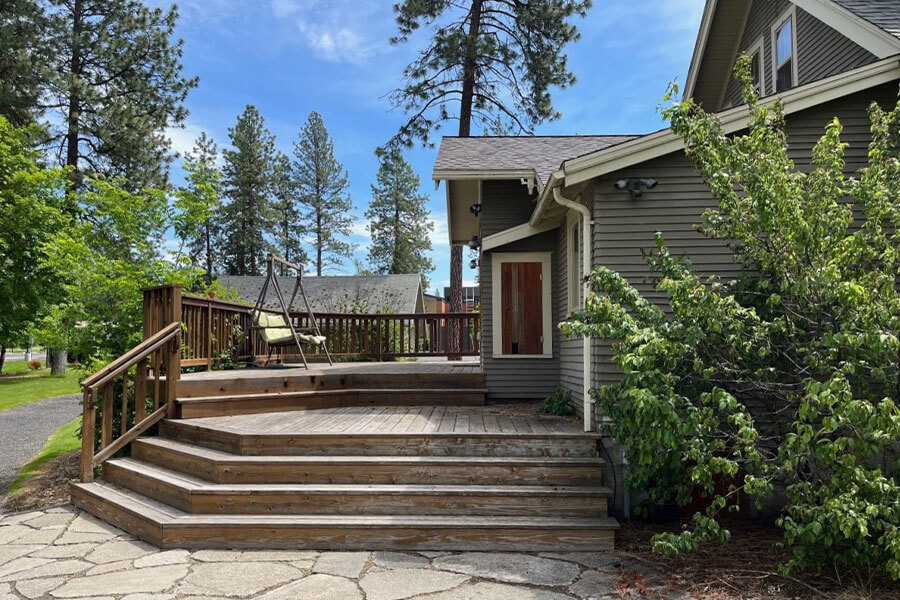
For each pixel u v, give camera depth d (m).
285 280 30.66
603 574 3.68
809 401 3.37
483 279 7.70
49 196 12.20
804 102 5.01
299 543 4.16
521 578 3.61
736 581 3.56
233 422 5.62
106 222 8.39
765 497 3.71
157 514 4.40
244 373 6.99
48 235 11.38
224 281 30.41
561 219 7.08
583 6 15.86
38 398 14.31
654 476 4.47
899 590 3.43
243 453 4.85
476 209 9.51
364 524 4.15
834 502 3.14
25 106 17.61
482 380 7.39
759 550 4.14
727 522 4.84
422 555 4.03
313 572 3.71
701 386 4.43
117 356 7.19
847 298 3.38
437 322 11.59
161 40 19.48
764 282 4.21
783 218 3.76
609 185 5.18
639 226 5.14
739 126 4.96
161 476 4.89
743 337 3.98
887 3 6.41
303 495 4.38
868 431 3.24
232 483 4.62
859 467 3.33
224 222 34.72
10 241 11.59
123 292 7.24
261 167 35.19
